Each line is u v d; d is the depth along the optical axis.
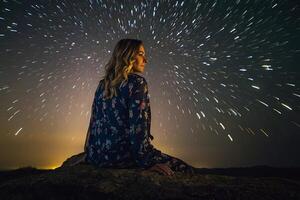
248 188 1.93
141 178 2.01
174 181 2.01
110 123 2.24
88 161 2.36
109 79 2.29
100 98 2.34
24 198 1.94
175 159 2.20
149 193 1.86
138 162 2.15
